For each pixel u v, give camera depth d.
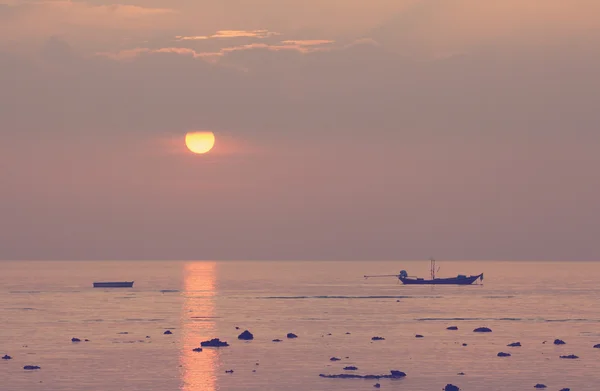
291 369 192.25
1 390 169.12
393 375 183.75
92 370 191.00
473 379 180.12
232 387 172.12
